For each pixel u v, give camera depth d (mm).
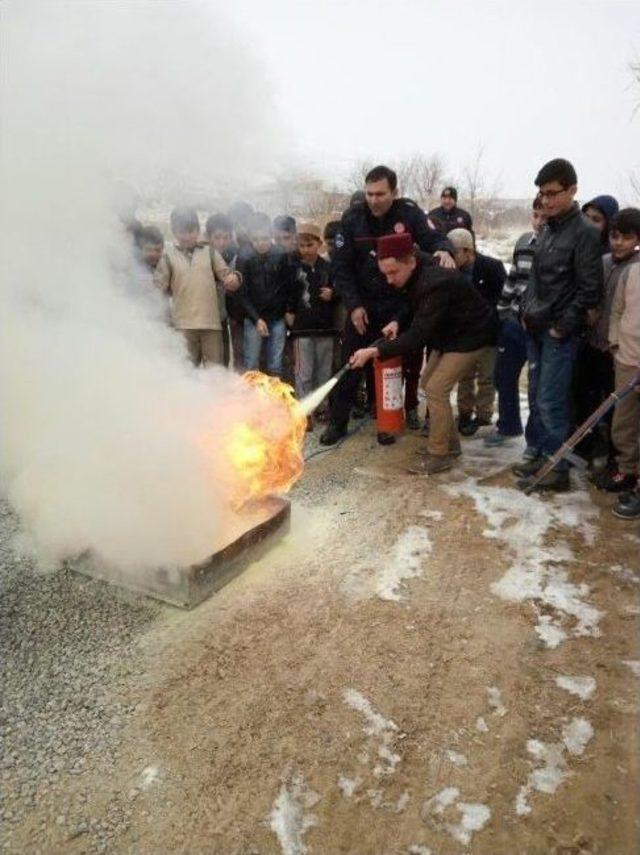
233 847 1986
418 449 5176
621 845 2002
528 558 3570
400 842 2012
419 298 4238
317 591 3248
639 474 4047
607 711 2500
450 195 7598
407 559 3559
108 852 1960
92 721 2418
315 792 2166
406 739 2375
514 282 5090
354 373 5160
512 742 2369
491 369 5461
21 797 2117
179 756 2283
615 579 3354
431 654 2814
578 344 4266
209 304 5121
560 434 4312
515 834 2037
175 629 2930
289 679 2652
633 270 3865
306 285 5488
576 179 3906
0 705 2465
